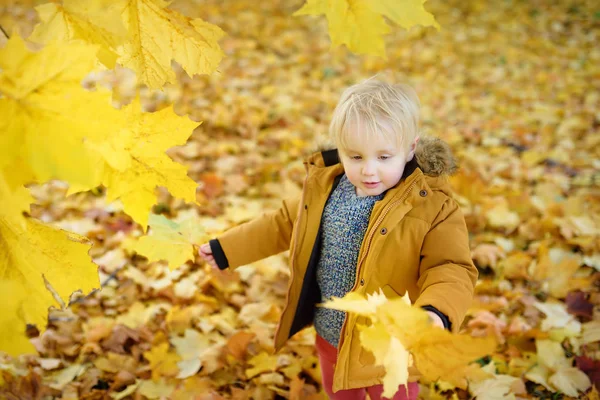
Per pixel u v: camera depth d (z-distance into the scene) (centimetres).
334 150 187
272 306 273
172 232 190
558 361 230
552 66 603
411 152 171
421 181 166
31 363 238
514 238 324
